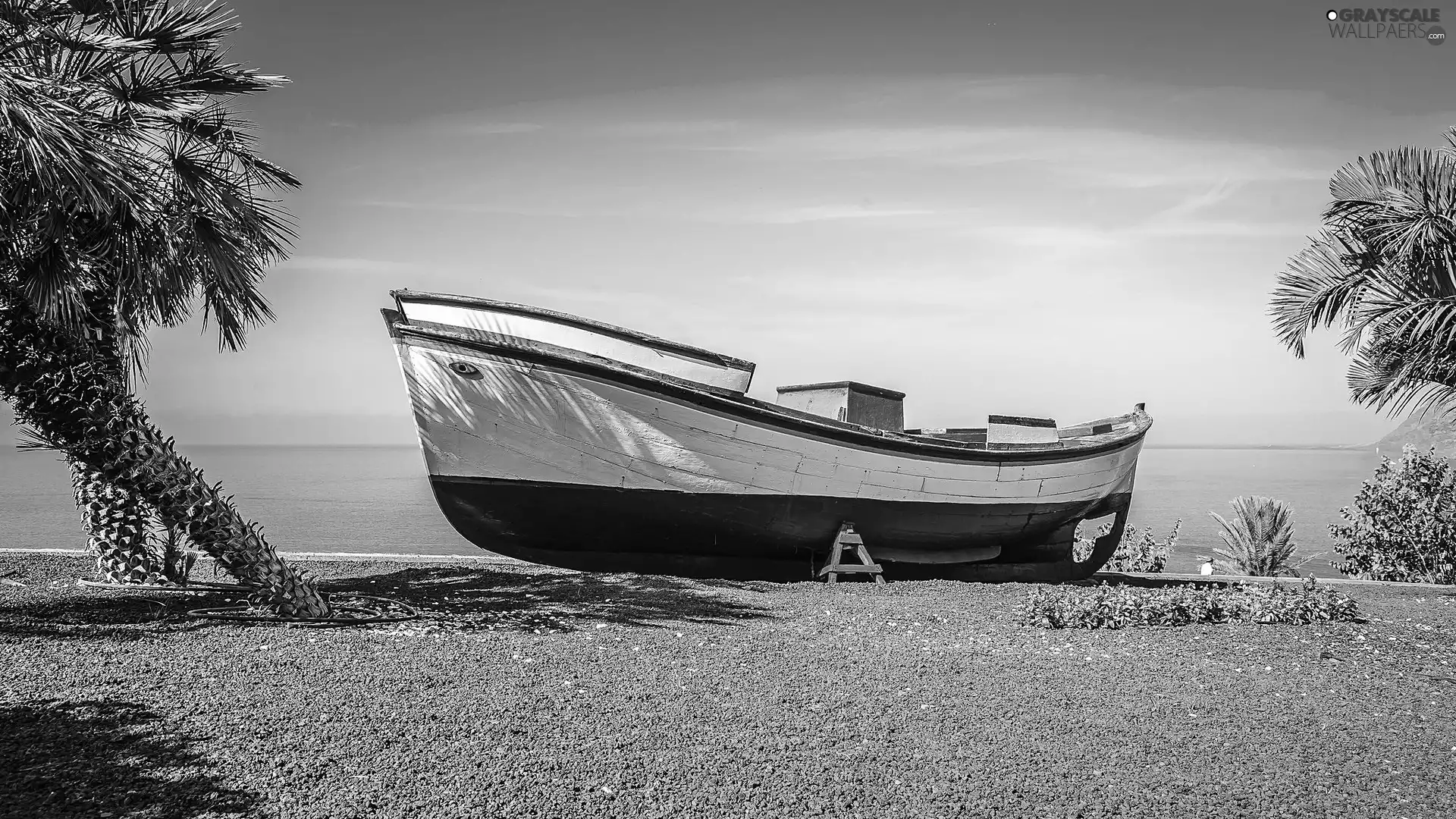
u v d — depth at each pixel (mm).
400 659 6980
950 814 4625
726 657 7465
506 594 9922
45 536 41406
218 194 7672
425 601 9391
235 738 5180
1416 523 16359
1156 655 8188
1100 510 14461
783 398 13703
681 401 10781
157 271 7891
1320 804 4891
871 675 7098
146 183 7125
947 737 5723
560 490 11070
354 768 4852
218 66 7902
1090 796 4891
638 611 9242
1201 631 9359
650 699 6242
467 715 5742
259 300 8406
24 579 10523
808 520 11844
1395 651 8742
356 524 68188
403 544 49281
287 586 8289
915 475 12117
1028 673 7344
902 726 5891
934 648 8164
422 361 10352
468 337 10180
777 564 12367
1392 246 8703
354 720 5555
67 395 7465
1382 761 5551
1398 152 9062
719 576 12117
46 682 5988
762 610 9664
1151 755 5527
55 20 7176
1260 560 19656
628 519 11398
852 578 12430
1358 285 9234
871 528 12273
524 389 10453
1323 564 33000
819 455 11484
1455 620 10820
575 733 5520
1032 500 13289
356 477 189000
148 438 7828
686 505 11344
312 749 5070
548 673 6793
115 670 6355
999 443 12977
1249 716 6395
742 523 11656
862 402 13031
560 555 11859
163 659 6707
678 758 5188
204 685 6121
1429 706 6844
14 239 7242
